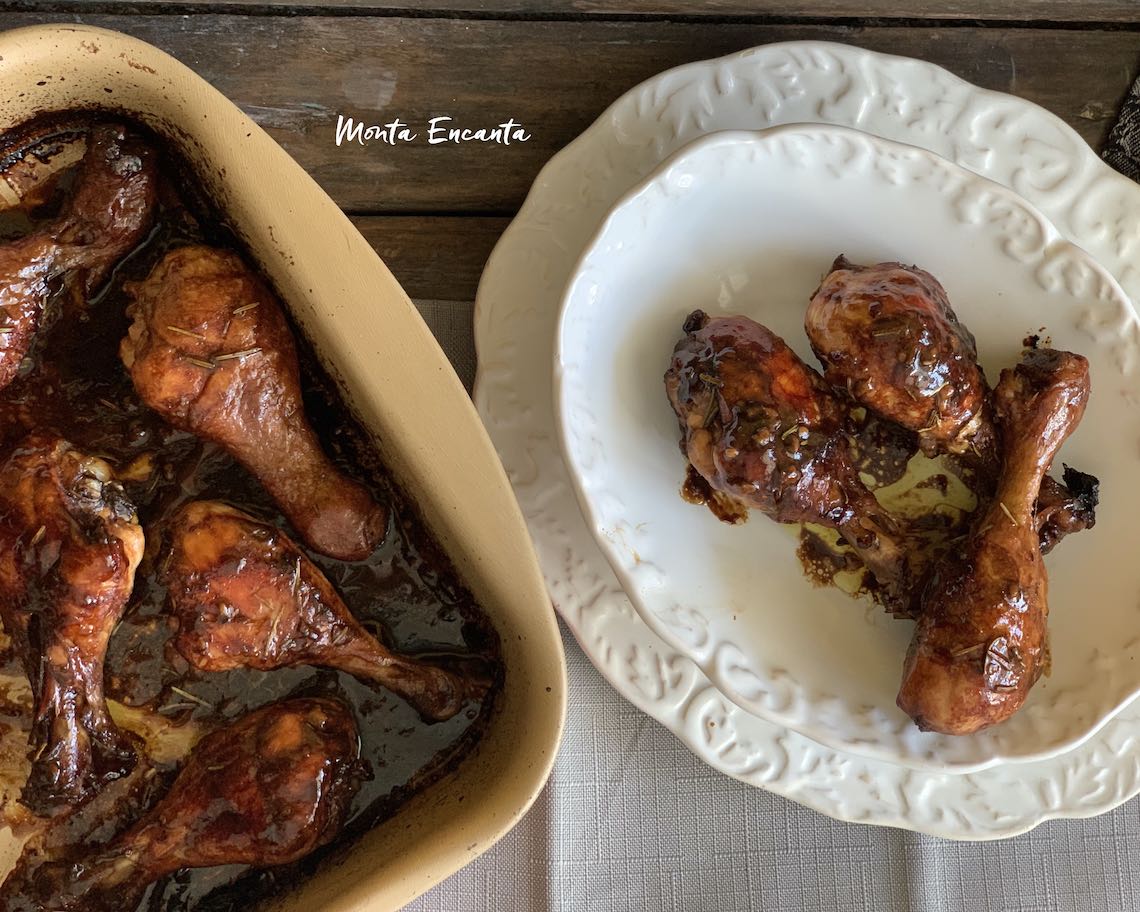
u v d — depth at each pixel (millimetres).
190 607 390
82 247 398
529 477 473
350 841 409
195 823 391
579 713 479
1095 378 459
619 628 471
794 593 466
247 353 390
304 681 416
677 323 463
